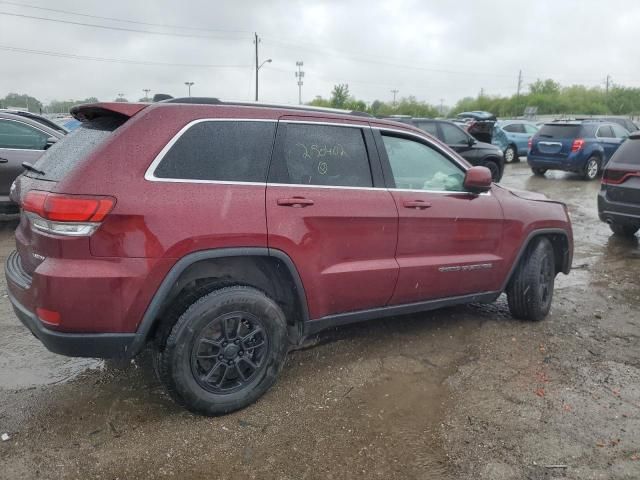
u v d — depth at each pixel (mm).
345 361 3848
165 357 2908
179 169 2920
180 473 2637
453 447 2871
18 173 7262
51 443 2838
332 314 3549
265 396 3346
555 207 4781
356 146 3631
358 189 3553
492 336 4367
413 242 3789
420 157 4020
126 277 2721
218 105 3141
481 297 4348
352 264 3518
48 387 3424
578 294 5570
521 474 2658
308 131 3424
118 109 2918
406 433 2996
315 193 3326
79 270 2652
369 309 3729
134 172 2791
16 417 3072
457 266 4020
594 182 14797
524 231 4422
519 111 70438
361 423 3086
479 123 14680
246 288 3100
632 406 3301
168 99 3189
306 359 3871
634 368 3834
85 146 2918
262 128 3232
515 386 3531
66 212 2625
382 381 3580
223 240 2953
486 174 3986
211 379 3064
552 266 4754
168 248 2803
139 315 2793
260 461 2740
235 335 3082
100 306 2701
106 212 2668
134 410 3166
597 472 2674
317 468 2695
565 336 4418
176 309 2977
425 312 4863
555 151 15078
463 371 3740
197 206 2900
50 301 2650
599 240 8141
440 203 3922
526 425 3074
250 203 3066
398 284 3738
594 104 71062
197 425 3023
